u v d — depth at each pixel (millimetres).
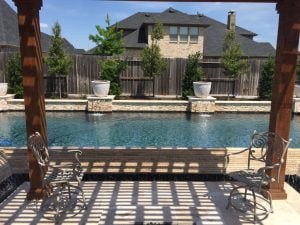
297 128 9820
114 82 13016
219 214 3531
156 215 3488
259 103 11945
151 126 9852
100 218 3410
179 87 13945
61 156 4754
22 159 4773
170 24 20578
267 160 3947
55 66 12656
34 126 3805
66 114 11336
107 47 17547
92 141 8250
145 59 13016
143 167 4812
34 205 3729
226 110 11992
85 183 4441
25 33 3549
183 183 4484
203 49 22781
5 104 11336
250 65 13883
